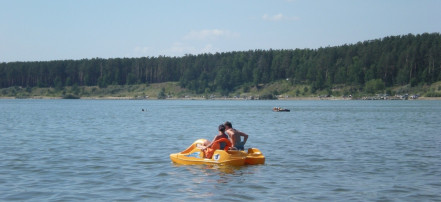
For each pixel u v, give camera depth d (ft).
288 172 60.03
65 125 146.61
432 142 95.04
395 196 47.44
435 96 576.61
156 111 276.82
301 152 79.10
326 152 79.10
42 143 91.97
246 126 144.25
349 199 46.32
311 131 123.75
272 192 49.19
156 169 61.87
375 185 52.39
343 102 523.70
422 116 204.74
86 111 274.36
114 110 294.66
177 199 46.24
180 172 59.77
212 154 66.33
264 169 62.08
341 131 123.54
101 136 107.65
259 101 619.67
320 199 46.32
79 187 51.06
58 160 69.31
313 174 58.80
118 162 67.62
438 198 46.62
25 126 141.28
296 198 46.68
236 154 65.41
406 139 101.40
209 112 261.44
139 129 130.62
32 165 64.80
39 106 385.09
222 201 45.55
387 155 75.46
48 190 49.57
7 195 47.26
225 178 56.08
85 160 69.36
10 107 354.33
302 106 379.35
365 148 84.64
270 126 143.95
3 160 69.10
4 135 109.70
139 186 51.65
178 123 159.22
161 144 90.94
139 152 78.48
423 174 58.85
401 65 633.61
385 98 596.70
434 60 618.03
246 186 51.93
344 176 57.52
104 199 46.06
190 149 69.26
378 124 151.84
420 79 622.13
